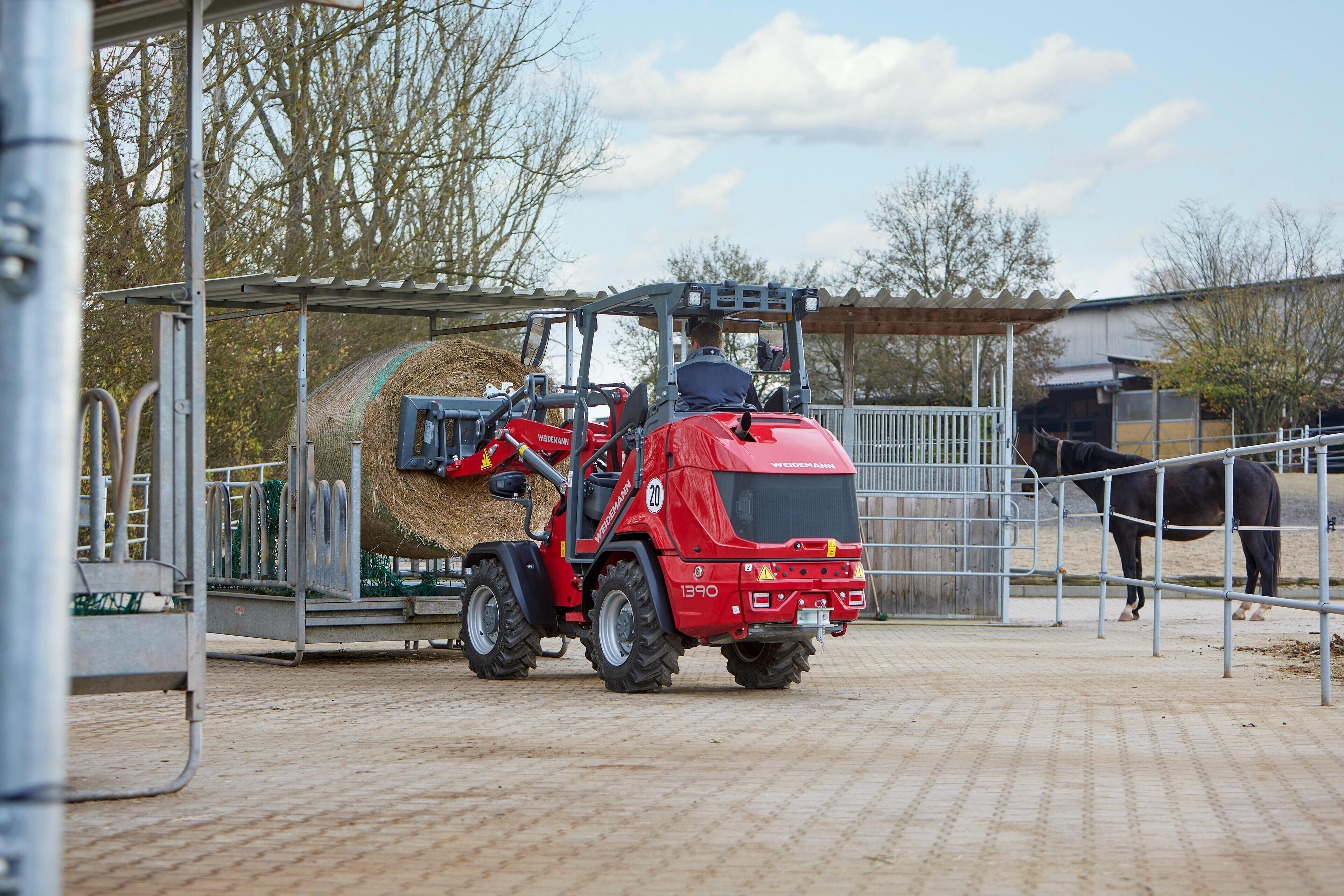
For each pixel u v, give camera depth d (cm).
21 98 200
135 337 1956
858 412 1595
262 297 1134
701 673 1025
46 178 200
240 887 387
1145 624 1541
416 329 2502
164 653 506
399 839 450
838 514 859
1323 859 423
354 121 2394
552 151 2622
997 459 1591
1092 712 773
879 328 1616
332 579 1081
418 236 2516
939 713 771
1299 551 2491
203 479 521
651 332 3625
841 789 538
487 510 1116
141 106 1944
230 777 568
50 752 195
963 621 1569
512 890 384
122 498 496
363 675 1038
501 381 1129
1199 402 4378
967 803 511
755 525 834
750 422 852
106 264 1917
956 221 4119
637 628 873
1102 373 5278
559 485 994
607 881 396
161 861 418
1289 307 4197
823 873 406
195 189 521
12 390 197
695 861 420
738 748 643
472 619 1032
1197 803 511
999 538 1572
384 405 1073
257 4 552
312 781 557
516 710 794
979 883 394
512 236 2647
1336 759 611
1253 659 1103
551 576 991
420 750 641
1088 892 384
